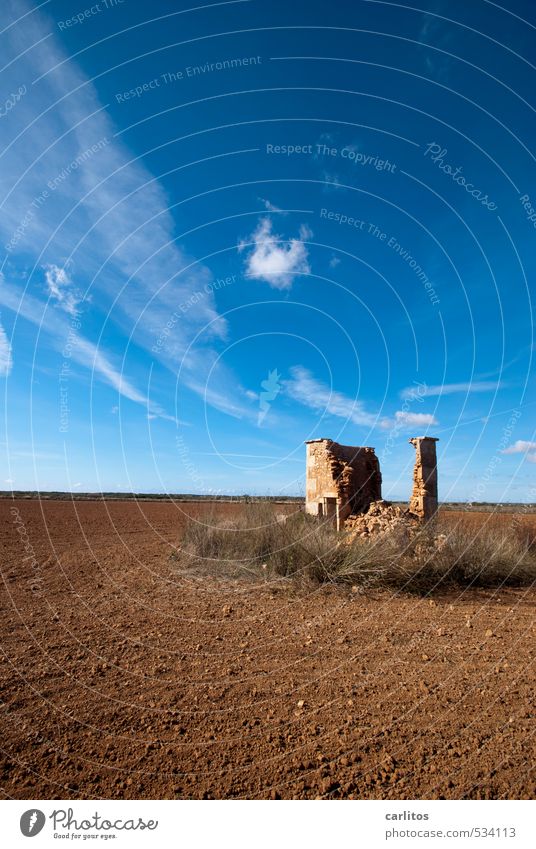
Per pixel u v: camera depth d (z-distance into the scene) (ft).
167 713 14.14
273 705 14.61
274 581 32.27
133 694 15.39
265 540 38.34
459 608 25.68
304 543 34.19
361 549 32.81
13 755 12.03
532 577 31.96
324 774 11.19
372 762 11.59
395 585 30.17
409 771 11.24
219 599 27.76
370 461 56.18
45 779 11.15
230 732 13.06
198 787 10.85
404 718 13.67
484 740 12.42
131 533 60.34
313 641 20.35
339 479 50.60
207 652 19.12
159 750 12.23
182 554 40.32
